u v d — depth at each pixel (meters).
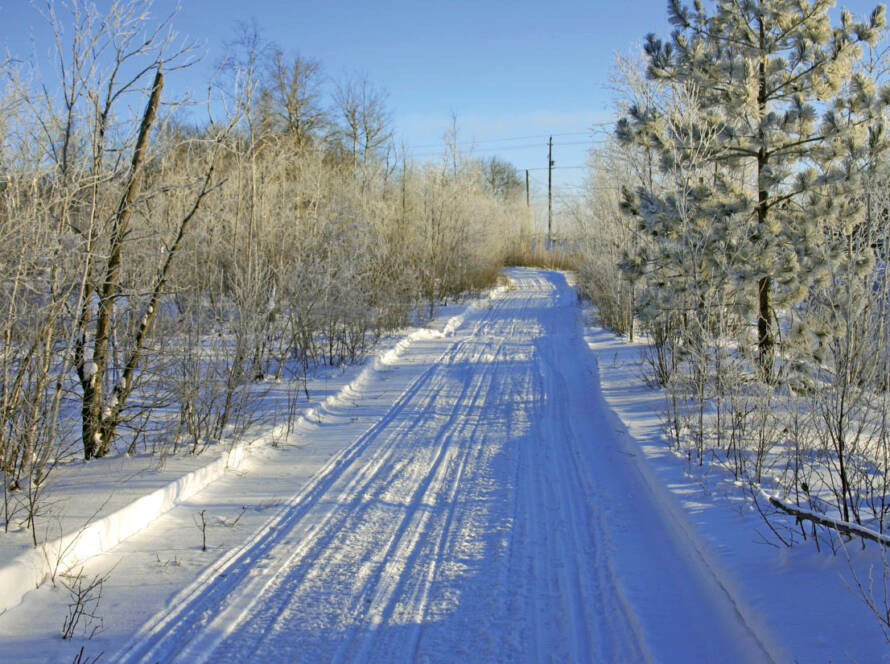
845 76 8.72
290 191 14.52
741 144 9.20
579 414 9.46
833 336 5.10
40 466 5.01
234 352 7.88
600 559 4.86
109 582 4.32
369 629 3.93
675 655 3.59
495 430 8.60
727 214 8.42
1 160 4.98
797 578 3.77
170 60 6.10
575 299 28.03
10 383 5.07
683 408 8.20
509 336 17.95
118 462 6.26
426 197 25.78
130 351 6.43
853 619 3.21
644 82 13.52
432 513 5.80
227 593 4.30
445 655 3.67
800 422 5.96
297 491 6.24
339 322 13.12
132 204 6.11
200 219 8.30
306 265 11.98
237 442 7.18
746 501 5.23
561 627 3.96
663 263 9.24
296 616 4.07
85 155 5.62
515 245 52.47
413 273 19.23
